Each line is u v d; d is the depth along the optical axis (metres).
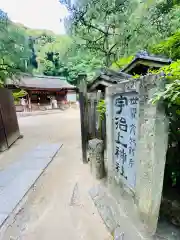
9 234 1.91
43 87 18.03
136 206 1.68
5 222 2.09
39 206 2.40
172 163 1.69
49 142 5.70
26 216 2.19
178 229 1.54
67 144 5.49
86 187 2.80
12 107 5.86
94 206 2.34
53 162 4.00
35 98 19.45
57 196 2.62
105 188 2.62
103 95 3.48
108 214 2.05
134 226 1.68
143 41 6.35
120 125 2.01
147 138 1.41
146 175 1.46
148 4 6.04
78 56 11.36
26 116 13.82
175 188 1.77
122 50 7.61
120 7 6.84
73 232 1.92
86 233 1.90
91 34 8.29
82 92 3.57
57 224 2.05
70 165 3.76
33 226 2.03
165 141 1.27
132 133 1.73
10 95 5.75
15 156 4.43
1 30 7.81
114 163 2.25
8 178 3.21
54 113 16.52
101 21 7.54
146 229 1.51
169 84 1.14
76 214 2.21
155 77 1.25
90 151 3.04
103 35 8.11
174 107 1.24
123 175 1.99
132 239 1.56
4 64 8.23
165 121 1.25
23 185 2.93
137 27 6.57
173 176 1.73
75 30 8.09
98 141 2.97
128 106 1.78
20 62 9.41
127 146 1.86
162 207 1.70
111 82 3.04
